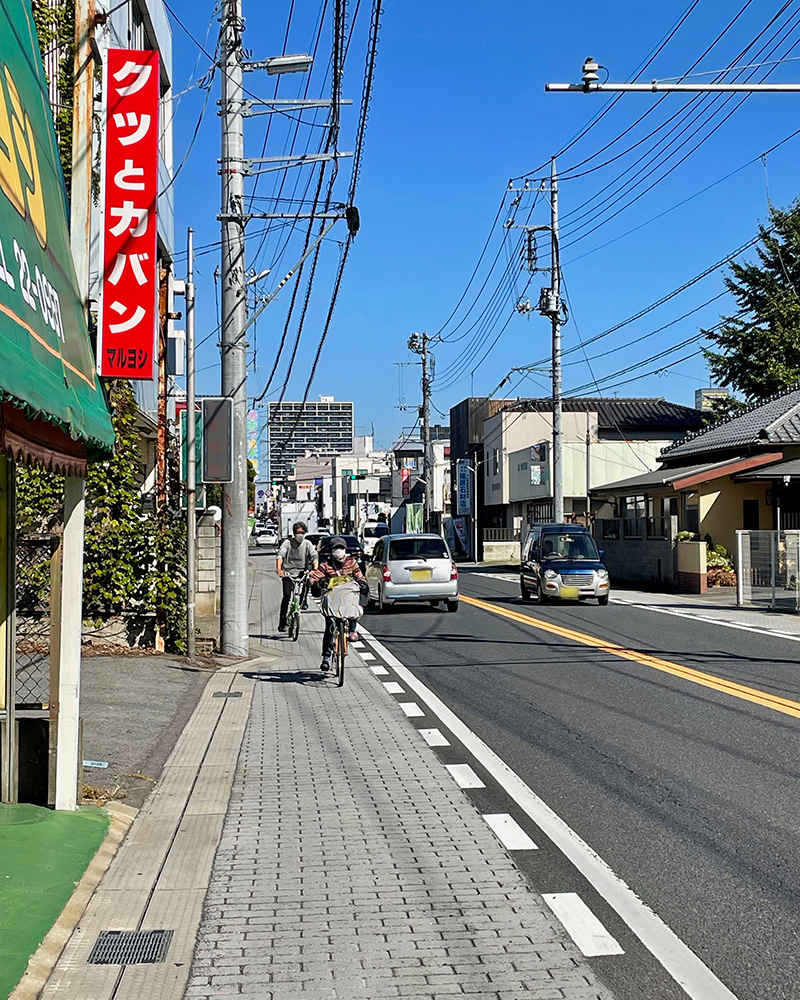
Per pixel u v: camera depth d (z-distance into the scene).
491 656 16.17
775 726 10.13
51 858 5.88
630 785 7.93
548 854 6.27
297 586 18.84
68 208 7.94
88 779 8.04
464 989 4.38
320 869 6.04
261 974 4.55
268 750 9.43
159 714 10.99
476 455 67.56
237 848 6.46
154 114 8.01
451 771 8.54
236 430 16.14
